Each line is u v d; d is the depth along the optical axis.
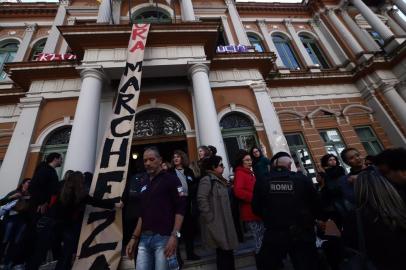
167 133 9.63
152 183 3.40
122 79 7.96
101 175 5.96
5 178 8.06
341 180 3.67
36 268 3.96
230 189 5.20
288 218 3.04
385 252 2.10
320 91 13.48
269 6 16.89
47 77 9.87
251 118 10.07
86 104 8.02
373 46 14.76
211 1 15.09
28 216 4.84
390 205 2.12
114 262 4.45
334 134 12.33
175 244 2.91
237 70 11.01
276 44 15.68
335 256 3.64
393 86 12.97
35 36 13.49
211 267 4.36
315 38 16.33
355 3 16.20
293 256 3.06
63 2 13.88
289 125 12.13
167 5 13.02
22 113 9.22
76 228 4.59
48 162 5.36
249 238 5.59
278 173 3.37
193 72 9.17
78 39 8.94
